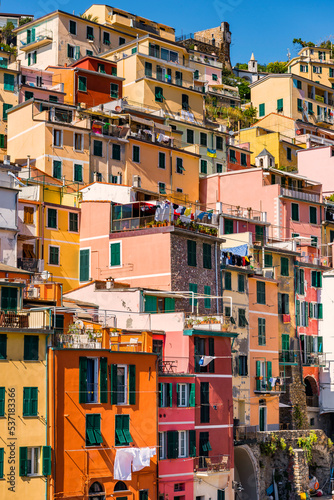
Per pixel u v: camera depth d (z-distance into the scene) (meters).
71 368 81.12
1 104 144.88
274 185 143.88
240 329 112.06
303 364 123.69
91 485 81.81
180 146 156.12
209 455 95.44
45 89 150.88
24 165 130.38
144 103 159.38
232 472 98.06
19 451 77.56
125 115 144.75
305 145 183.62
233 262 115.06
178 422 91.88
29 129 133.50
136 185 130.38
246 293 114.62
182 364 95.12
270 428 114.00
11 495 76.62
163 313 97.81
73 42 178.38
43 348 80.25
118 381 85.69
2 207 103.62
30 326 81.38
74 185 129.25
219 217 126.44
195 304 105.88
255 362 113.88
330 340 128.12
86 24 181.75
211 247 110.25
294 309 124.25
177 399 92.56
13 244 103.94
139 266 107.25
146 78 160.00
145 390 87.50
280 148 173.25
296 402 119.56
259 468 106.19
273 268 122.12
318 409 125.50
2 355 77.75
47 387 79.75
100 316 99.12
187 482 91.81
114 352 84.88
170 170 144.38
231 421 99.12
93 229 113.38
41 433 78.94
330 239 151.00
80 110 139.88
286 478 110.81
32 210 111.38
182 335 95.62
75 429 80.88
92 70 162.88
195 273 107.25
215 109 197.62
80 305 98.56
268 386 115.00
